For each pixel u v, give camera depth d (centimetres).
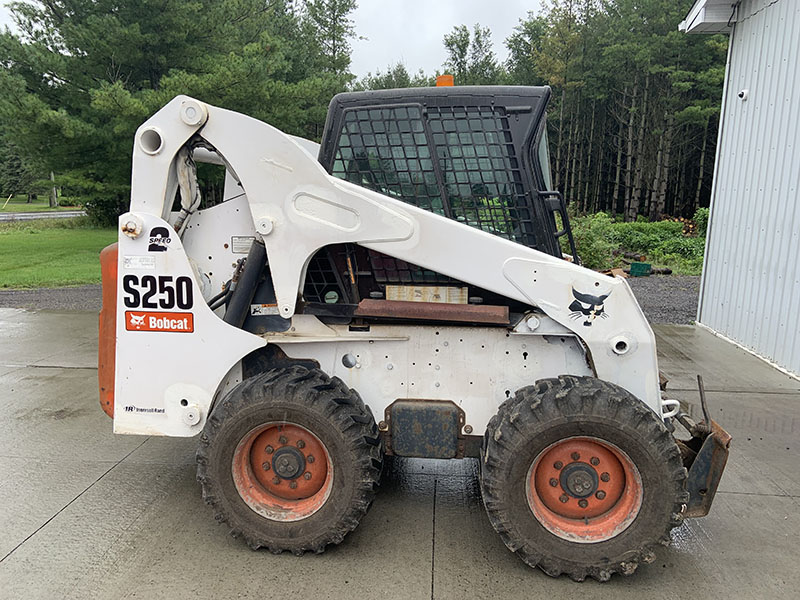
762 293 696
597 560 266
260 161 277
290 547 285
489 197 291
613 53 2659
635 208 2861
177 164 289
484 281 277
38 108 1217
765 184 704
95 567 277
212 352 293
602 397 260
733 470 390
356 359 308
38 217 3155
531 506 270
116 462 389
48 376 571
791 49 660
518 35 3500
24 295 1005
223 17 1501
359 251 298
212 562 282
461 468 387
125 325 295
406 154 292
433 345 303
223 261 313
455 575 275
